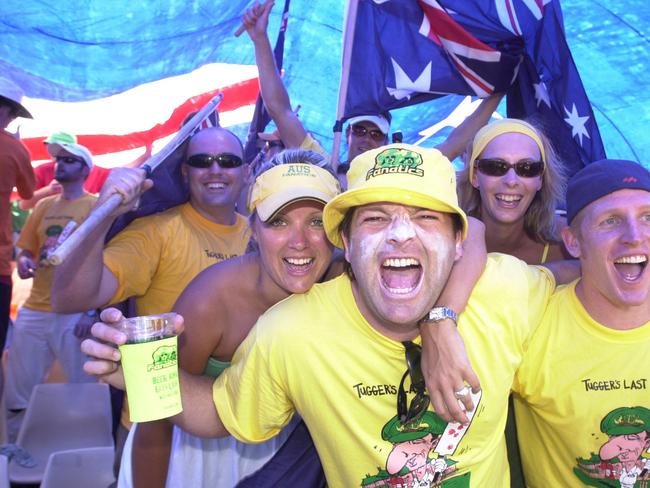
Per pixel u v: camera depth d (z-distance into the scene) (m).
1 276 1.85
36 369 2.13
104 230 0.99
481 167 1.20
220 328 0.97
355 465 0.83
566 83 1.36
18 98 1.86
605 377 0.84
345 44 1.44
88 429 1.74
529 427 0.94
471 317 0.81
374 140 1.68
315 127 2.13
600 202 0.82
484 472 0.83
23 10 1.44
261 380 0.83
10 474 1.58
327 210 0.78
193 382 0.89
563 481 0.90
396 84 1.50
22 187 1.95
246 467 1.08
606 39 1.49
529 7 1.39
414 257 0.74
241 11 1.60
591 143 1.36
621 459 0.85
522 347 0.85
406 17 1.47
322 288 0.85
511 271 0.87
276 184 0.88
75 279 1.02
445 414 0.74
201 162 1.31
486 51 1.42
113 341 0.70
